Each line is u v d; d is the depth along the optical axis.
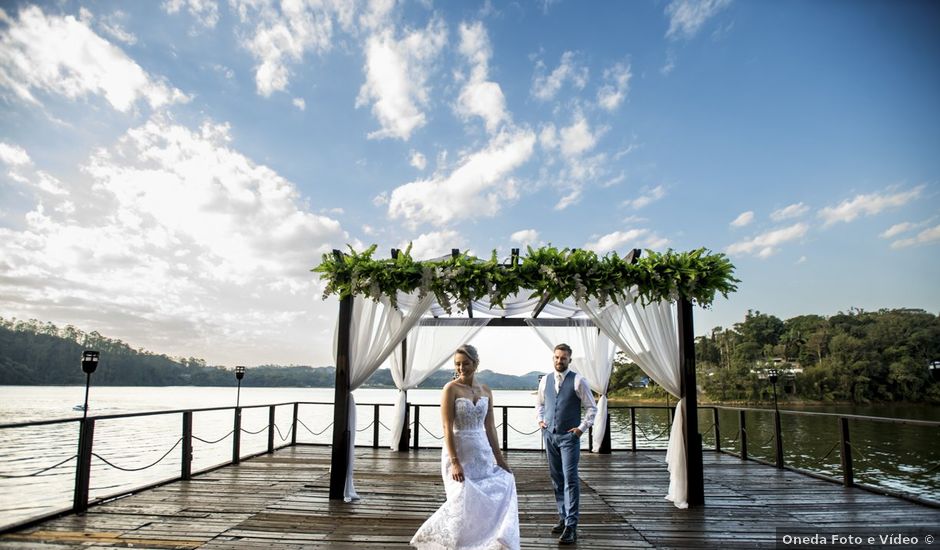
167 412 5.46
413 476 6.06
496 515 2.99
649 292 4.93
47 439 14.62
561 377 3.91
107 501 4.75
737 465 6.98
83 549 3.43
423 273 4.87
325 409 29.30
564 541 3.61
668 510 4.61
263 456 7.38
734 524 4.15
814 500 4.98
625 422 19.53
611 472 6.51
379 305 5.38
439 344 8.30
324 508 4.57
